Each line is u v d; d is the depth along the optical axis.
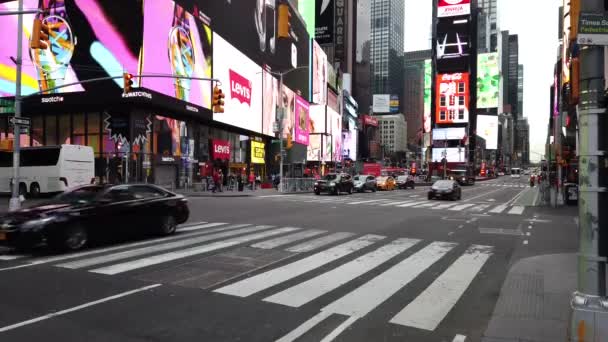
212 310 5.76
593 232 4.16
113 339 4.77
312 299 6.29
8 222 9.12
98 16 34.06
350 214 18.42
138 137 35.25
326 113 87.81
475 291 6.81
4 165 28.59
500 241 11.63
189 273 7.73
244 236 12.01
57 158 26.62
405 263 8.76
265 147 61.69
